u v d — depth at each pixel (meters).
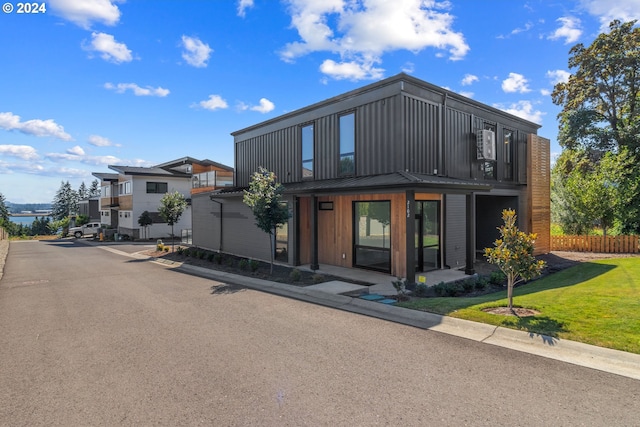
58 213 86.88
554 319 5.62
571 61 23.64
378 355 4.84
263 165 16.45
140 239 33.00
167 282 10.91
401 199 10.67
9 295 9.39
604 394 3.66
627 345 4.55
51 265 15.87
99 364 4.71
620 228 17.95
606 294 6.96
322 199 13.39
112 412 3.52
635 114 22.97
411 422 3.26
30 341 5.66
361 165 11.80
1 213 77.88
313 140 13.70
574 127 23.69
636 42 21.08
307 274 11.30
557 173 19.78
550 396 3.65
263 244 14.64
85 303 8.25
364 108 11.73
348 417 3.36
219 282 10.83
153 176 33.91
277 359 4.77
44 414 3.51
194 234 20.48
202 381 4.16
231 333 5.89
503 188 14.53
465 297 8.20
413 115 11.02
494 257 6.39
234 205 16.42
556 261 13.75
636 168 18.36
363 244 11.98
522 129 15.67
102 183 43.41
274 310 7.35
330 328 6.08
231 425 3.27
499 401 3.58
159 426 3.27
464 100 12.76
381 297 8.09
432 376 4.17
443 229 12.09
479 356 4.71
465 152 12.84
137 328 6.25
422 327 6.02
